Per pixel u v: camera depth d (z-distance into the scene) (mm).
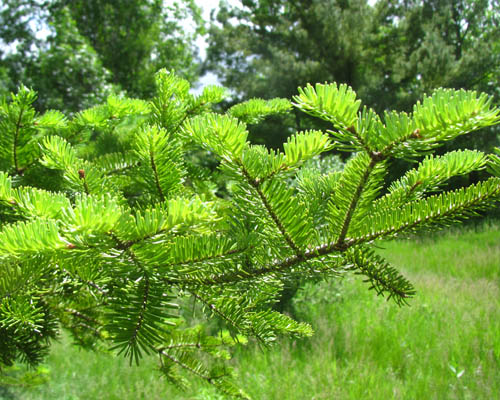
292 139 321
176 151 431
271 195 333
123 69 9477
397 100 8109
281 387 1895
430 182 382
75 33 6121
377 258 380
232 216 371
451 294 3172
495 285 3475
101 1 9359
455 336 2391
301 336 448
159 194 429
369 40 9469
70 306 610
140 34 9406
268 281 377
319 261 367
